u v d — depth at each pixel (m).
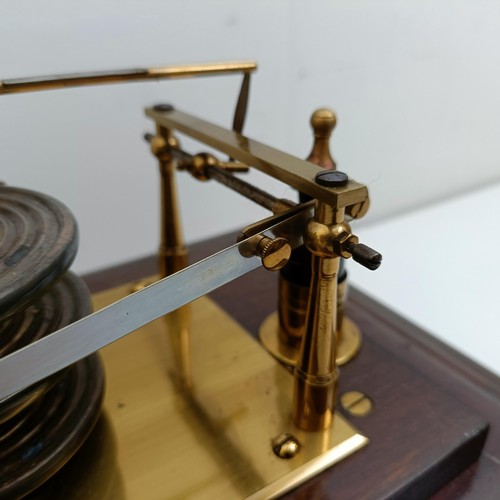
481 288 0.35
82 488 0.16
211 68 0.20
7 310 0.13
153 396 0.20
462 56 0.40
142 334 0.23
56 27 0.25
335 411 0.19
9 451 0.15
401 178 0.42
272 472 0.17
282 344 0.22
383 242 0.40
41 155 0.27
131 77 0.19
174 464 0.17
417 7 0.35
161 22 0.28
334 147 0.37
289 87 0.33
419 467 0.17
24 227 0.16
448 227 0.42
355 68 0.35
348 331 0.23
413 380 0.21
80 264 0.31
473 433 0.19
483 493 0.18
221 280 0.15
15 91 0.18
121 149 0.30
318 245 0.15
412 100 0.39
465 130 0.44
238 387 0.20
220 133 0.19
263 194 0.18
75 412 0.16
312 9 0.32
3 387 0.12
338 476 0.17
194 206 0.34
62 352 0.13
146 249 0.33
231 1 0.29
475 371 0.22
